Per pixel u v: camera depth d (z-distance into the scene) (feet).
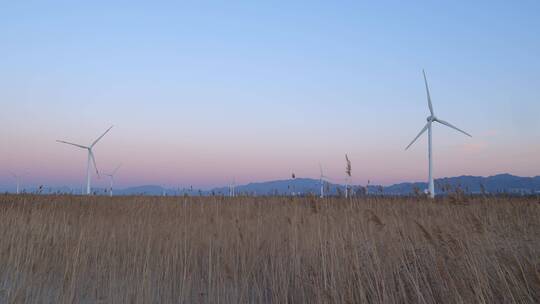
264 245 36.96
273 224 43.04
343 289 26.04
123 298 28.53
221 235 39.19
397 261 27.55
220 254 35.37
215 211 56.49
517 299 22.81
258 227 41.65
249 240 37.70
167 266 31.32
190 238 39.09
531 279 23.11
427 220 37.58
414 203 47.16
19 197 71.92
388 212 41.14
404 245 28.76
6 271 31.35
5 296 27.20
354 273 27.43
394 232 31.45
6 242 34.86
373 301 24.88
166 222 48.14
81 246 36.11
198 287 31.32
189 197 71.77
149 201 68.13
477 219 28.04
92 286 30.14
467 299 22.74
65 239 37.27
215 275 31.78
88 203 67.97
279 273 30.99
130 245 38.09
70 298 26.86
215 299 29.25
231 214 53.11
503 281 23.63
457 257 24.63
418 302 23.86
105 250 36.01
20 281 28.66
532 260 24.71
